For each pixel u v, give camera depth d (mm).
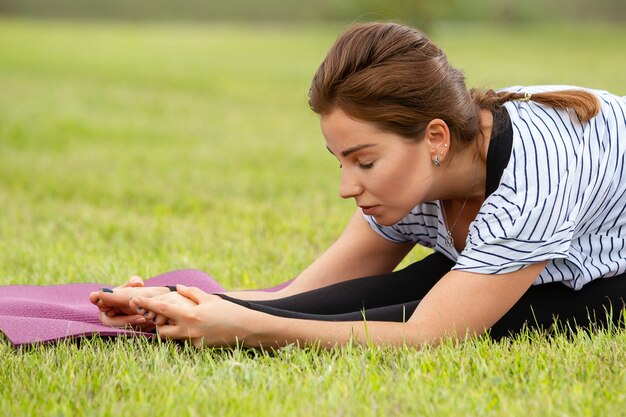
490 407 3820
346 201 10891
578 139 4531
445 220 4926
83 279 6828
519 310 4816
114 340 4922
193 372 4316
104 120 20266
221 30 60219
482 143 4453
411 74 4191
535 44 42688
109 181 13078
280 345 4539
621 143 4660
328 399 3885
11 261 7684
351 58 4215
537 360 4375
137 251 8094
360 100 4164
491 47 40594
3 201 11484
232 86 28250
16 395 4125
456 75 4410
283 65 35062
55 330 4953
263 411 3791
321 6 77875
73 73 30500
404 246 5461
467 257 4465
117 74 30859
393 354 4418
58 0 84062
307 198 11164
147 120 20672
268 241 8336
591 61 32188
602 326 4816
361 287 5125
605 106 4738
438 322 4453
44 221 10055
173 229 9195
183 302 4551
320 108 4301
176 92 26578
